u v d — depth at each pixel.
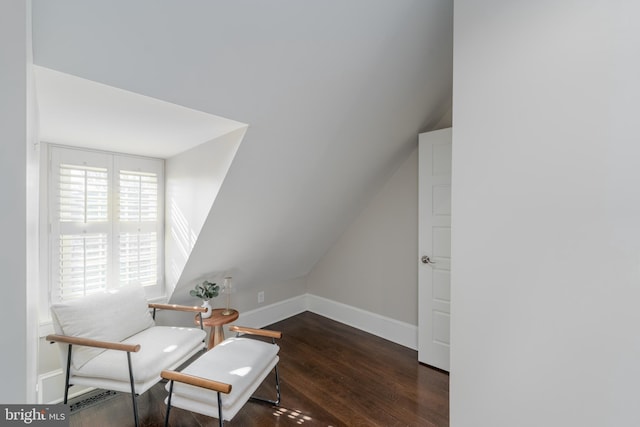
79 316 1.75
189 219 2.25
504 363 1.22
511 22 1.17
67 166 2.01
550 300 1.10
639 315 0.94
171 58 1.19
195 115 1.52
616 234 0.97
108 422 1.76
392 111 2.15
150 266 2.46
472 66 1.29
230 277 2.71
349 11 1.36
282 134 1.84
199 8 1.08
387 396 2.04
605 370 1.00
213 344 2.47
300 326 3.33
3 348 0.58
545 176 1.10
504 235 1.21
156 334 2.02
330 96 1.76
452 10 1.59
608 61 0.97
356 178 2.67
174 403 1.49
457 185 1.34
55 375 1.90
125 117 1.54
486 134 1.25
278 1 1.18
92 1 0.93
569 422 1.07
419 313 2.53
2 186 0.57
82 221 2.08
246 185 2.03
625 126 0.95
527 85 1.14
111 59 1.10
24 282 0.60
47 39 0.96
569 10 1.04
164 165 2.52
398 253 2.90
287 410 1.89
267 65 1.40
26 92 0.60
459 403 1.35
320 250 3.44
